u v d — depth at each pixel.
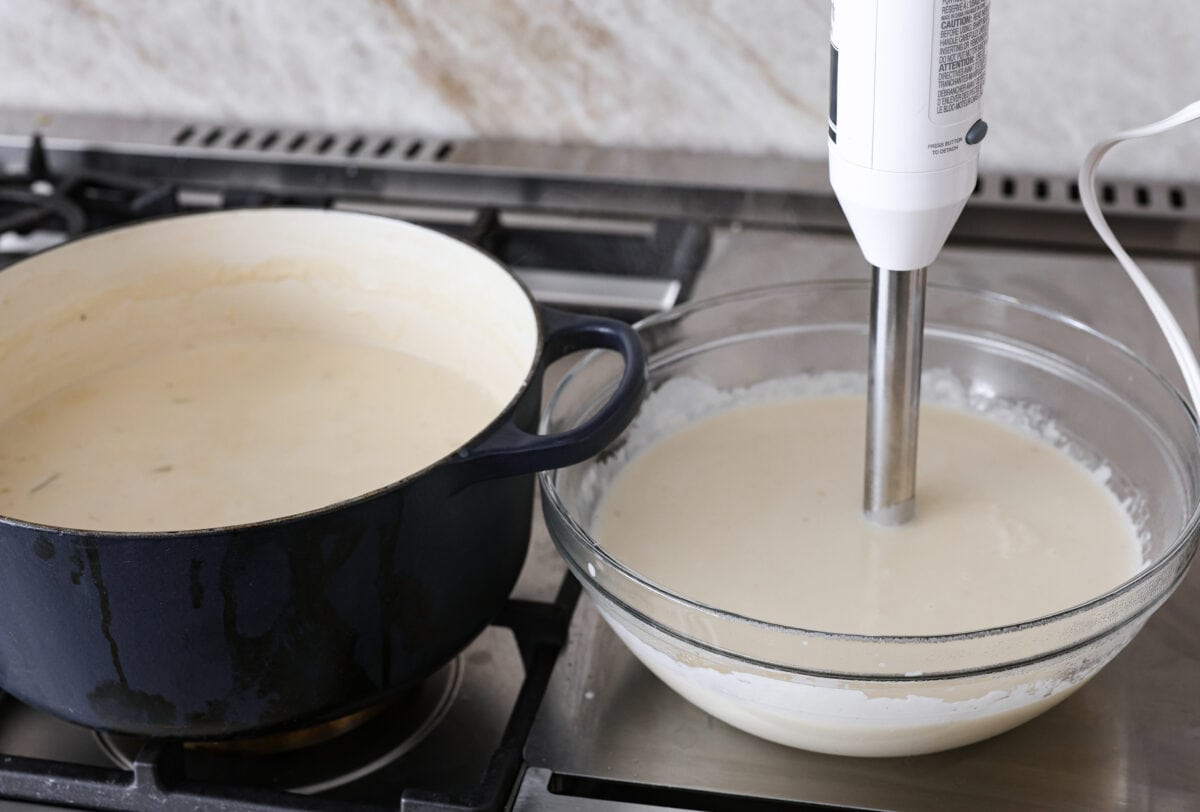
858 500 0.64
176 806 0.55
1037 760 0.57
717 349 0.72
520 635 0.64
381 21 1.03
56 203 0.97
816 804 0.56
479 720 0.62
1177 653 0.63
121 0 1.06
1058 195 0.96
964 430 0.70
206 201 1.04
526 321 0.64
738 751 0.58
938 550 0.60
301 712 0.53
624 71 1.01
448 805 0.53
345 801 0.55
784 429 0.70
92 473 0.66
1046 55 0.93
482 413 0.70
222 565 0.47
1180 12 0.90
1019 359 0.70
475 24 1.01
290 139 1.07
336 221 0.74
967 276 0.92
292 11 1.04
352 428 0.70
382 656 0.53
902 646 0.49
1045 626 0.49
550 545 0.71
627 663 0.63
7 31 1.09
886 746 0.54
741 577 0.59
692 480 0.67
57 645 0.50
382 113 1.07
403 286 0.74
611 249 0.97
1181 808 0.55
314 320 0.78
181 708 0.51
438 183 1.02
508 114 1.05
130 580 0.48
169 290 0.76
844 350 0.73
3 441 0.69
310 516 0.48
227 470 0.66
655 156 1.03
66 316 0.73
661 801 0.57
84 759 0.60
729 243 0.97
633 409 0.54
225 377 0.75
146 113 1.11
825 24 0.96
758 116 1.01
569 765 0.58
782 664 0.50
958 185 0.51
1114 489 0.64
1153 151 0.96
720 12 0.97
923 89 0.49
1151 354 0.83
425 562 0.52
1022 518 0.62
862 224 0.53
